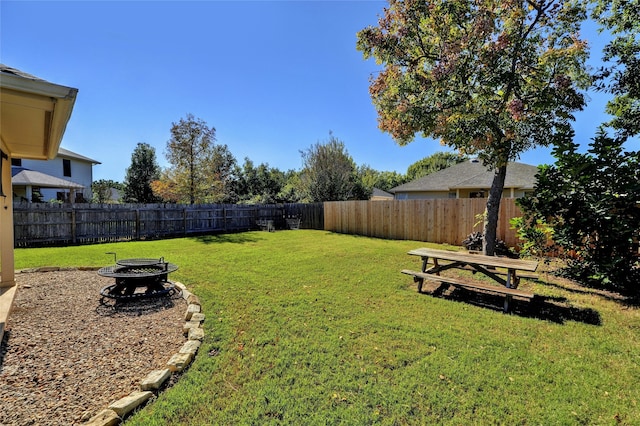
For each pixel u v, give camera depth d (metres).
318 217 14.65
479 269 4.63
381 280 5.21
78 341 2.96
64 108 2.30
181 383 2.28
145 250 8.48
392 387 2.25
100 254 7.78
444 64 5.35
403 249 8.27
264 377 2.36
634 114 5.51
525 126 5.24
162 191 15.77
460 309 3.90
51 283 4.95
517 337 3.11
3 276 4.40
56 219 9.81
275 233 13.05
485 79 5.06
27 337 3.02
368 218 11.84
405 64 5.96
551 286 4.94
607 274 4.53
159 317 3.63
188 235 12.60
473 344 2.94
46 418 1.89
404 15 5.69
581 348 2.89
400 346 2.88
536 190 5.29
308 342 2.94
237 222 14.73
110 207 10.85
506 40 4.95
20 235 9.23
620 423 1.93
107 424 1.82
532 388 2.27
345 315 3.64
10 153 4.43
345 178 19.27
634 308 3.97
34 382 2.28
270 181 24.47
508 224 7.79
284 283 5.01
